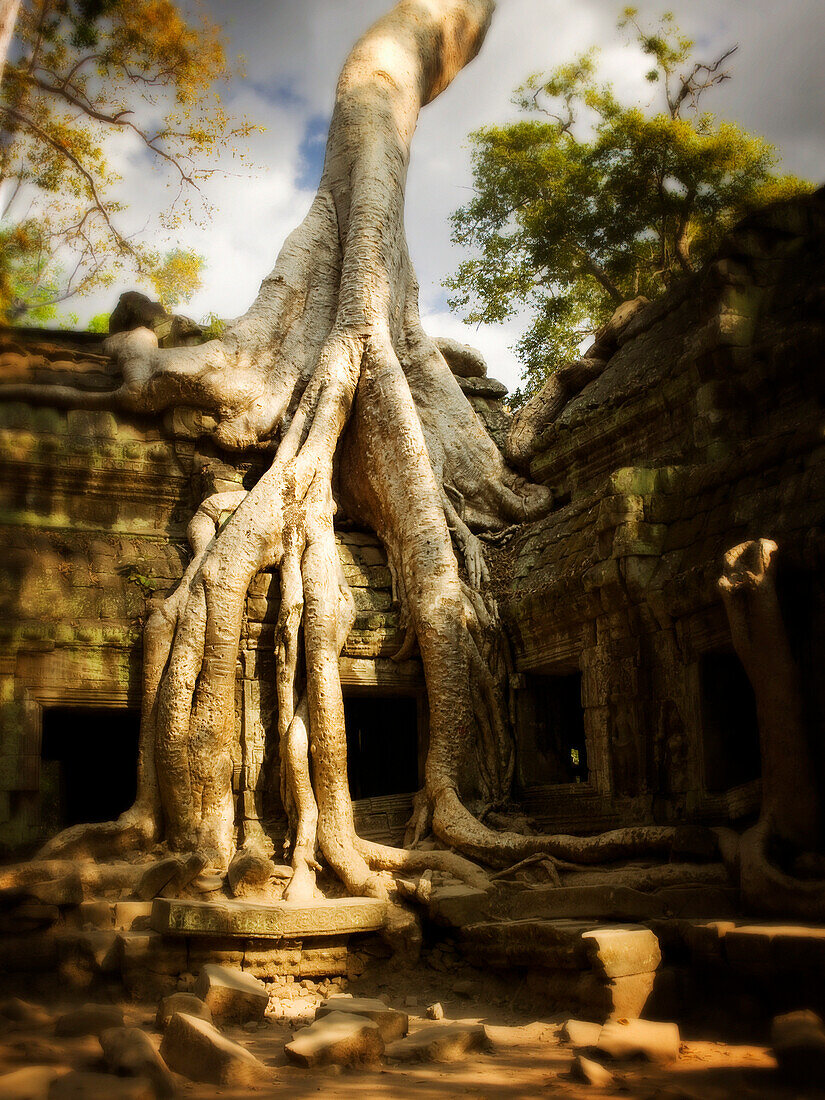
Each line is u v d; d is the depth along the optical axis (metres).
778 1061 5.50
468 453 15.34
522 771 12.81
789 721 8.42
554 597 12.05
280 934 9.28
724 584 8.76
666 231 23.17
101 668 11.90
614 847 9.55
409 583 12.95
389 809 12.21
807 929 6.87
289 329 14.95
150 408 13.68
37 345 14.30
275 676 12.20
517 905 9.41
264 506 12.43
